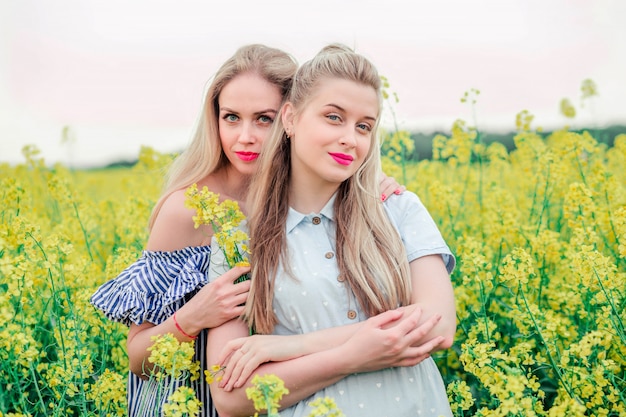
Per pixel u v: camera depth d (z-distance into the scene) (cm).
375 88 204
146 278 228
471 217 395
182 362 196
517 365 205
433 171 439
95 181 666
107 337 266
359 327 192
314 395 194
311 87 202
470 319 296
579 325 282
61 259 295
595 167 369
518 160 462
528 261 244
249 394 165
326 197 213
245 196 248
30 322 255
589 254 238
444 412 202
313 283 199
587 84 455
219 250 217
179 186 246
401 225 218
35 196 494
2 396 225
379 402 193
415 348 190
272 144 215
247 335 210
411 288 207
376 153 215
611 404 233
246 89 230
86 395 237
